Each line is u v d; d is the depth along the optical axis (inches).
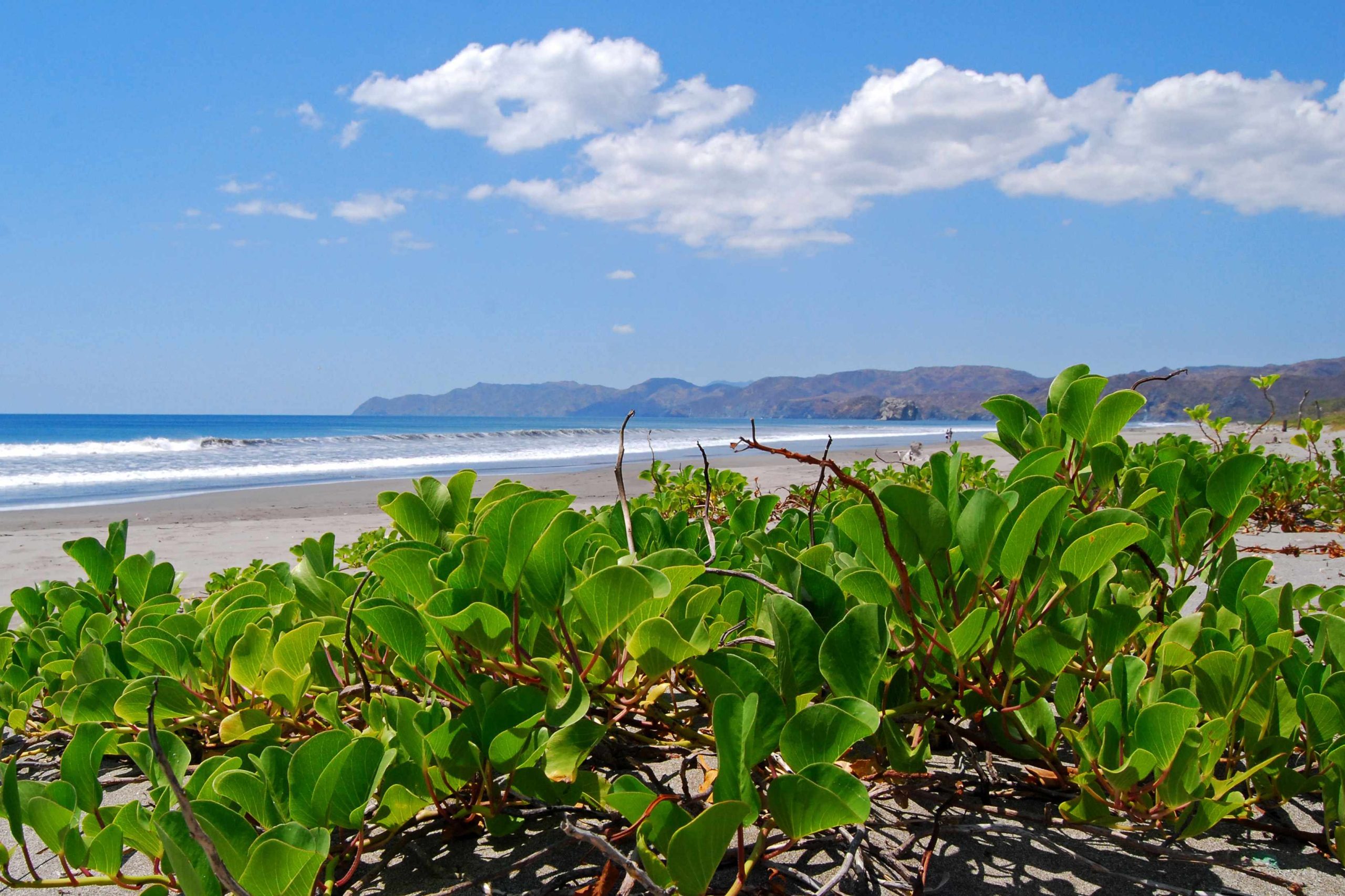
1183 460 89.3
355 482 765.3
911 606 60.5
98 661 83.6
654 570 56.1
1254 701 67.0
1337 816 61.5
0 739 92.5
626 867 45.8
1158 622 85.1
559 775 55.3
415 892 59.7
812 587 67.9
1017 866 61.9
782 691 58.9
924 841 65.1
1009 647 63.3
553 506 56.5
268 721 72.7
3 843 73.9
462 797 65.2
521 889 59.3
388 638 59.5
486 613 56.6
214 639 76.2
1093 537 56.1
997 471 192.9
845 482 55.6
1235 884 59.6
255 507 536.7
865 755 72.9
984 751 74.5
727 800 42.6
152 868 66.2
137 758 62.6
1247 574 80.9
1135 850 63.6
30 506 553.3
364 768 54.9
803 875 58.1
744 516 110.9
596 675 66.2
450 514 81.6
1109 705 60.3
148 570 108.3
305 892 46.3
